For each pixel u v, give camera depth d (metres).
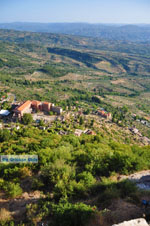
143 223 9.74
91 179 18.44
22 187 19.64
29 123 71.88
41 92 184.12
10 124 69.06
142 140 87.00
